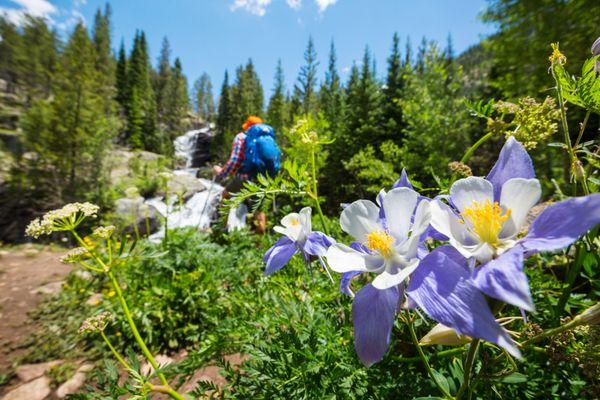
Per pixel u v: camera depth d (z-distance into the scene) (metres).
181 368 1.50
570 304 1.31
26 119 20.89
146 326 2.89
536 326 0.98
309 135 1.81
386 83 27.20
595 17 6.97
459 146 13.58
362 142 24.56
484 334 0.46
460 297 0.50
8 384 2.68
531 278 1.48
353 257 0.72
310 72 47.41
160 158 33.41
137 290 3.36
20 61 29.16
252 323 1.74
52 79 24.88
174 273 3.34
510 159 0.71
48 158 20.61
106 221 12.76
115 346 3.04
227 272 3.37
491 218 0.61
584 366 0.88
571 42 7.29
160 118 66.38
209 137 58.47
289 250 0.95
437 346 1.31
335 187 22.59
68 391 2.54
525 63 8.56
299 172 1.69
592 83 0.94
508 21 8.70
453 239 0.61
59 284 4.57
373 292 0.64
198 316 3.13
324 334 1.37
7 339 3.33
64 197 20.31
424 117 12.52
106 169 23.02
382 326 0.60
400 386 1.13
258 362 1.39
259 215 4.43
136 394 1.24
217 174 5.09
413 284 0.57
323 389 1.19
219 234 4.48
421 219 0.64
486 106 1.43
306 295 2.05
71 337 3.26
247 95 58.06
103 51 58.03
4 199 18.53
